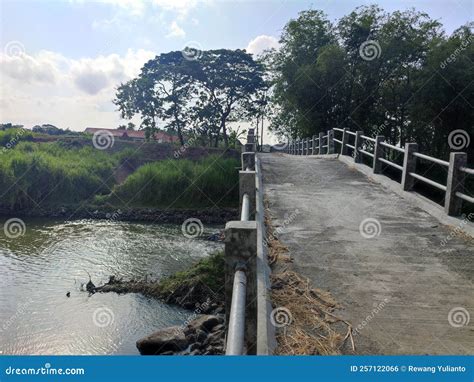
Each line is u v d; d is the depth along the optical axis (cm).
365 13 2439
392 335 350
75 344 873
